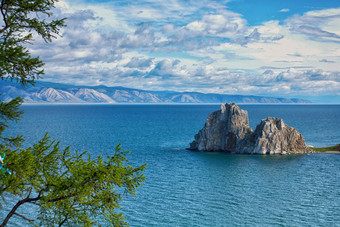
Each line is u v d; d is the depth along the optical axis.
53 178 12.35
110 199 12.73
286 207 53.19
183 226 44.75
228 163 91.25
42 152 12.48
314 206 53.84
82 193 11.97
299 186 66.75
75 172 12.12
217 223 45.94
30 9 11.66
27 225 41.50
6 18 11.41
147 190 61.69
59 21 12.05
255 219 47.78
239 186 66.38
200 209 51.72
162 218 47.38
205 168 83.88
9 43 10.80
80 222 12.43
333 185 67.88
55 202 12.34
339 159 98.19
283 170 82.38
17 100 11.95
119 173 12.43
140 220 46.44
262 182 70.06
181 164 88.62
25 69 11.14
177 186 65.25
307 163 91.81
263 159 98.25
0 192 11.52
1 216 44.38
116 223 12.98
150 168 82.31
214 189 63.62
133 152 108.06
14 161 11.40
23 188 12.33
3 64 10.53
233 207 52.91
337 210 51.91
